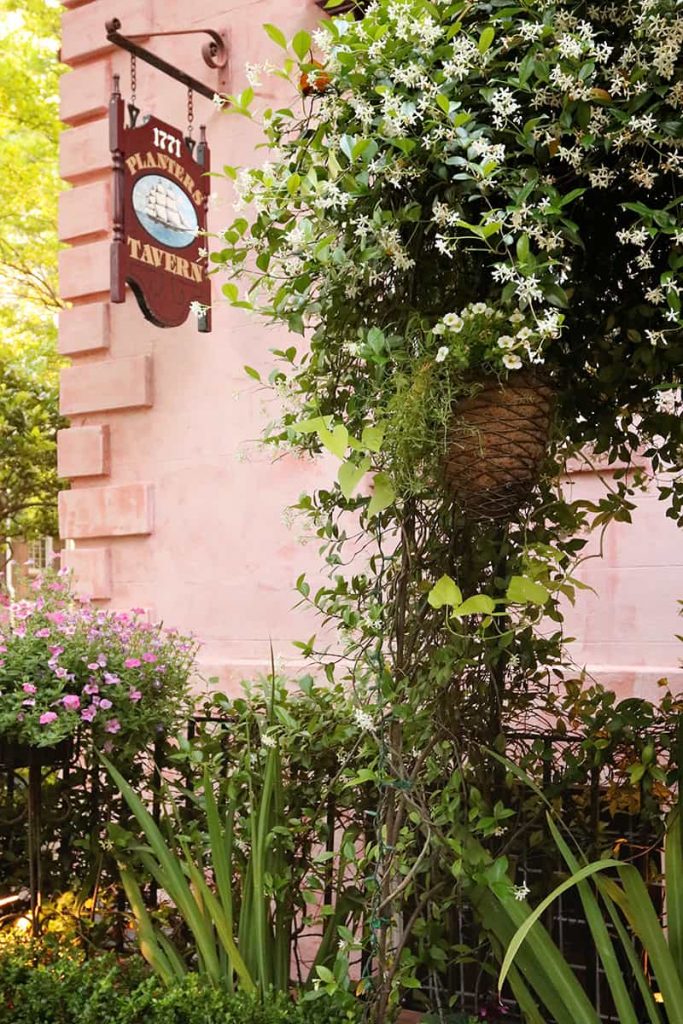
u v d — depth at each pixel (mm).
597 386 2844
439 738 2670
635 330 2572
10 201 12203
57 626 3992
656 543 4449
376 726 2674
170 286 5109
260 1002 2908
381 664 2627
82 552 6219
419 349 2324
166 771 4070
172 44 6055
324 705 3639
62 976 3334
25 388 10406
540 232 2123
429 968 2908
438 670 2602
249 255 5113
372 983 2740
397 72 2189
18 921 4000
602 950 2375
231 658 5621
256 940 3100
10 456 10008
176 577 5887
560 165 2289
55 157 12266
